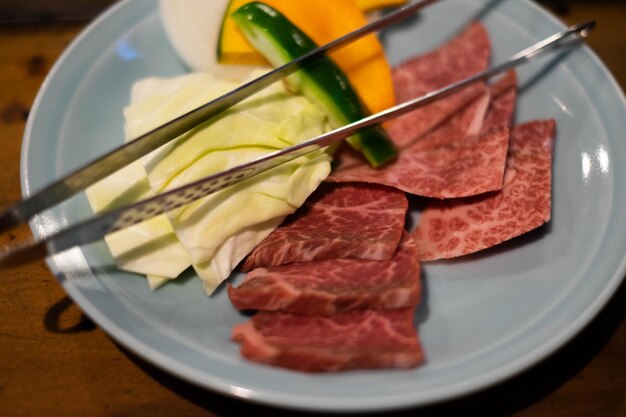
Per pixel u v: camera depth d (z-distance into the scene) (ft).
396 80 1.24
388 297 0.95
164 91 1.17
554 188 1.11
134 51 1.24
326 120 1.14
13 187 1.17
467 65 1.25
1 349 1.00
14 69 1.32
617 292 1.06
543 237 1.07
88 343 1.01
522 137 1.15
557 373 0.99
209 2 1.23
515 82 1.22
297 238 1.03
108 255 1.01
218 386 0.87
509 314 0.98
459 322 0.99
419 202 1.14
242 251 1.04
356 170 1.14
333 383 0.89
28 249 0.88
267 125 1.09
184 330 0.96
